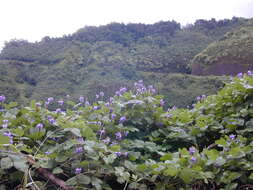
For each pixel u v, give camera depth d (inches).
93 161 71.4
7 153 65.8
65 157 71.6
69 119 90.3
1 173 69.1
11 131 78.8
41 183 68.1
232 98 108.8
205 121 106.7
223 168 75.9
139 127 108.8
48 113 93.7
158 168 71.2
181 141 106.3
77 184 68.1
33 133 82.0
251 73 119.1
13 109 93.8
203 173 71.1
